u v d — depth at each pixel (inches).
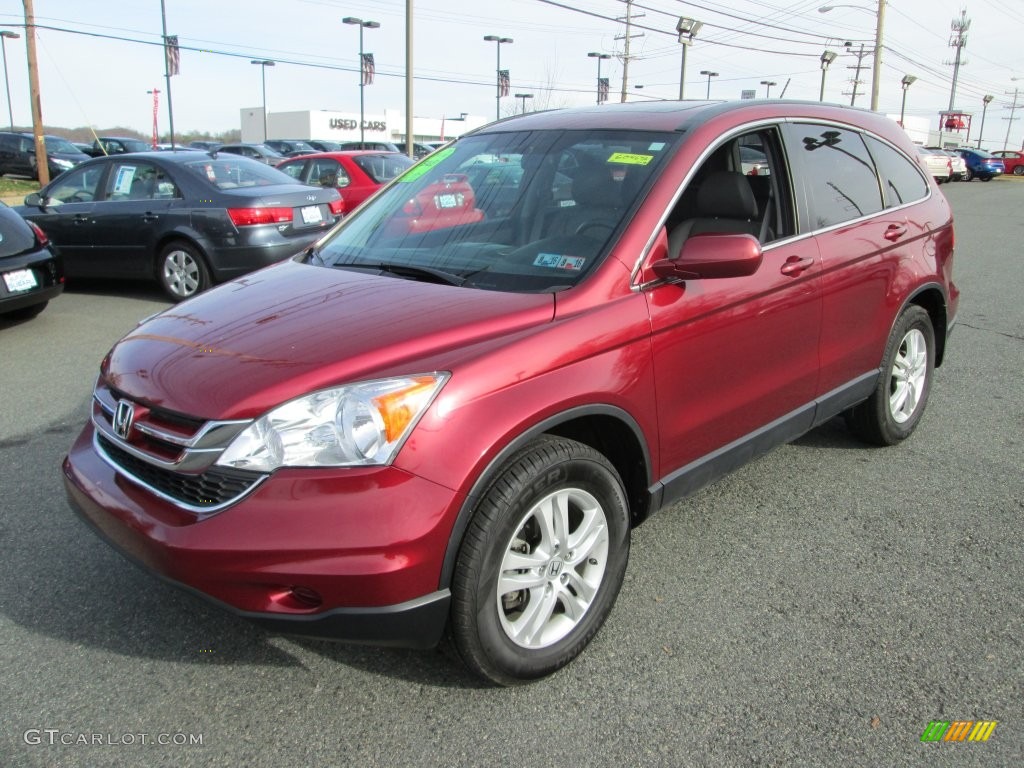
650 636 119.1
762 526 151.5
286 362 98.2
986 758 96.0
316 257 143.0
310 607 93.5
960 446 189.3
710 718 102.6
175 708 104.7
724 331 127.0
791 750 97.3
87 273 363.9
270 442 91.9
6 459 179.3
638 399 114.0
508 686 107.3
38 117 918.4
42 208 364.8
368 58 1641.2
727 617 123.5
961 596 128.9
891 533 148.8
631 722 102.0
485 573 97.2
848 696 106.4
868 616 123.7
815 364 149.8
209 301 124.3
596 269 114.0
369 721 102.4
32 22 900.6
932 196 188.2
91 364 255.0
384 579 90.0
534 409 99.7
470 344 101.0
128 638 118.6
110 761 95.7
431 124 2962.6
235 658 114.7
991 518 154.5
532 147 143.5
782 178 145.1
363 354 97.7
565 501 106.6
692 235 127.8
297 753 97.3
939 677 110.0
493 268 121.7
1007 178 1750.7
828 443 191.2
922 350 186.2
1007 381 239.6
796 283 140.6
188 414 95.9
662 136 132.6
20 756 96.1
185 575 93.5
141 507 99.5
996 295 370.3
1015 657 114.1
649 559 140.2
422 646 97.1
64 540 145.3
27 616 123.3
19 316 316.8
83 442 118.2
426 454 92.7
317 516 90.1
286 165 517.7
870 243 159.9
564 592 109.3
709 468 131.1
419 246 133.9
